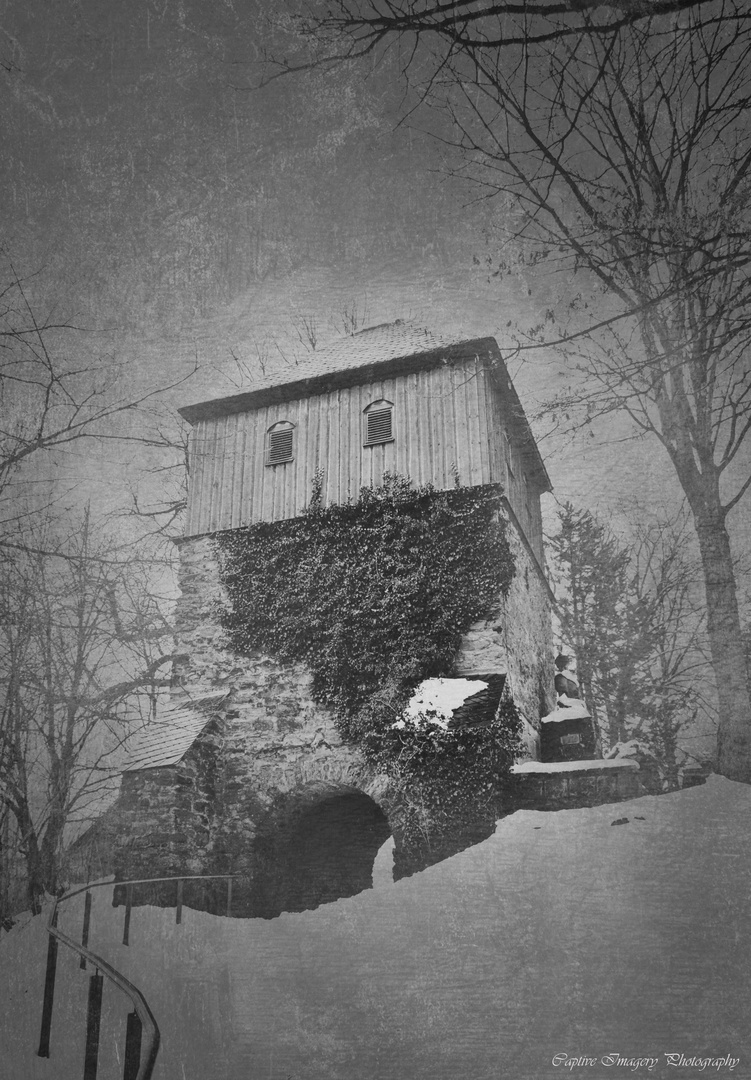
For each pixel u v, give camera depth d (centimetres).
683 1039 780
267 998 939
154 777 1237
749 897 854
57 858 1155
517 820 1021
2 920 1054
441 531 1305
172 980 966
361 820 1252
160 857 1190
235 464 1427
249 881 1199
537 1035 826
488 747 1109
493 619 1243
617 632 1233
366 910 973
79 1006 932
